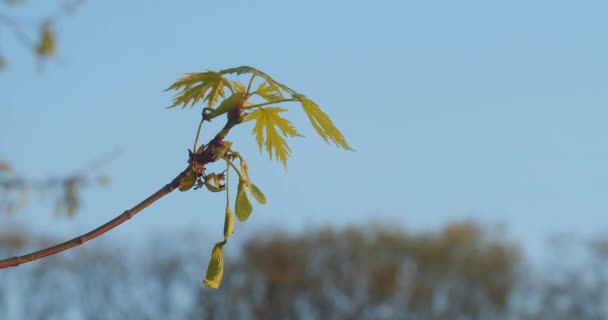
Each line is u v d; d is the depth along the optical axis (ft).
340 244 144.97
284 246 142.31
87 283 140.15
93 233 11.06
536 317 147.43
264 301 142.00
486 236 149.59
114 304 142.00
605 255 145.89
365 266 144.77
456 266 146.41
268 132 11.80
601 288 146.10
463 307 146.61
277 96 11.51
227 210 11.45
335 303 144.15
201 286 141.90
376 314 145.07
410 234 147.95
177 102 11.73
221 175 11.40
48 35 24.57
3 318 131.95
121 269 141.38
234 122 11.33
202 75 11.62
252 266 142.51
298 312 142.92
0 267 10.84
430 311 145.69
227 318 140.87
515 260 147.13
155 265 142.61
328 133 11.22
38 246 133.39
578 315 146.61
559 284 147.95
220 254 11.48
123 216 11.06
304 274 142.72
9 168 28.19
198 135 11.35
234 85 11.69
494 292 146.10
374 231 147.43
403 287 144.25
